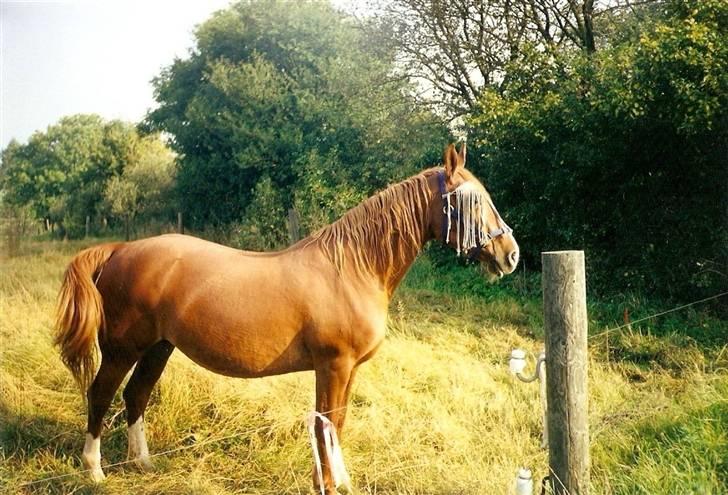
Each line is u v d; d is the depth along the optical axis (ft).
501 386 14.90
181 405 12.71
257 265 9.82
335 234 9.84
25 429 11.96
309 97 40.75
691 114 19.39
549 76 26.12
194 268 9.89
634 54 21.27
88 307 10.10
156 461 11.24
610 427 11.85
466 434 12.12
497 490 9.68
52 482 10.32
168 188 49.73
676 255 22.22
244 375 9.88
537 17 34.19
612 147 22.43
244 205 42.34
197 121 43.37
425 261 32.58
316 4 43.27
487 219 9.82
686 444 10.07
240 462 11.39
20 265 29.30
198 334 9.68
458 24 36.94
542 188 26.22
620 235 24.32
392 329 19.51
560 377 7.88
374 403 13.29
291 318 9.45
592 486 9.32
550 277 7.82
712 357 16.38
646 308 21.72
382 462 11.03
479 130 29.17
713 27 19.89
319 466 8.64
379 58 39.70
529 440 11.91
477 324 21.25
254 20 45.14
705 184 21.97
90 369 10.39
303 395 13.38
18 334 16.76
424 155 35.45
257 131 40.24
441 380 14.88
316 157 37.73
